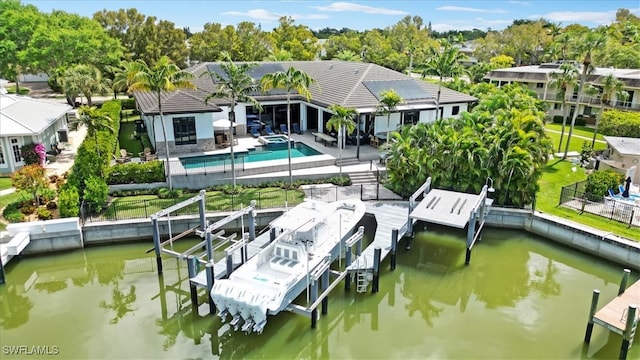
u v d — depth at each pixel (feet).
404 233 68.54
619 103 152.56
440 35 479.00
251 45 221.87
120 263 69.26
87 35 174.50
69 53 167.84
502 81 195.93
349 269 57.57
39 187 74.08
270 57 165.68
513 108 94.53
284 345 49.93
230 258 55.88
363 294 58.90
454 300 58.85
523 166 75.46
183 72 80.79
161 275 64.90
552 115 173.06
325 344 50.37
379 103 103.40
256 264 54.95
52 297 59.98
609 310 49.42
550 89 173.88
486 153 77.77
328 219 65.36
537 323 53.57
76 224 67.77
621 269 66.39
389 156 85.92
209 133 104.68
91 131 88.58
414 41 337.72
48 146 102.32
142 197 81.15
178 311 56.44
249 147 108.37
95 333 51.49
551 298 59.31
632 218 72.49
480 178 79.10
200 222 70.49
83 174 76.48
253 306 46.39
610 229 70.74
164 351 48.60
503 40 331.98
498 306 57.31
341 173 91.81
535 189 78.84
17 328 52.42
